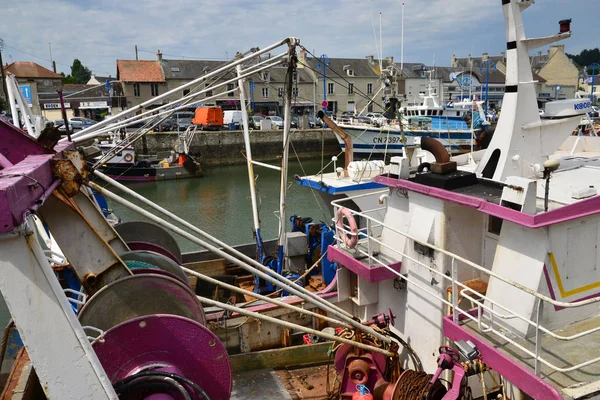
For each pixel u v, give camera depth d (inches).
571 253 194.9
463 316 219.9
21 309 105.6
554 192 231.9
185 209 984.3
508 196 194.4
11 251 103.3
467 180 234.5
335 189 439.2
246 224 863.1
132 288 175.6
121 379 155.3
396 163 274.2
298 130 1686.8
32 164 126.7
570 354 183.9
